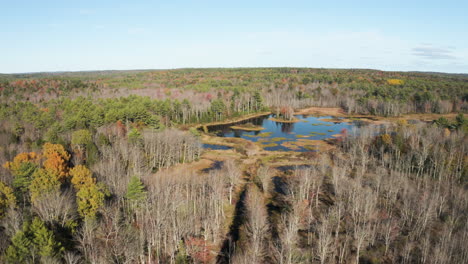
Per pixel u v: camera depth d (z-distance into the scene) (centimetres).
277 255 5844
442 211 7462
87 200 6347
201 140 15062
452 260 5634
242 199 8719
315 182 9062
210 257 6150
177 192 7544
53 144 9494
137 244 5778
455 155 10431
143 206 6938
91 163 9269
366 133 13688
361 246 6197
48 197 6059
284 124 19612
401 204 7925
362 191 7900
